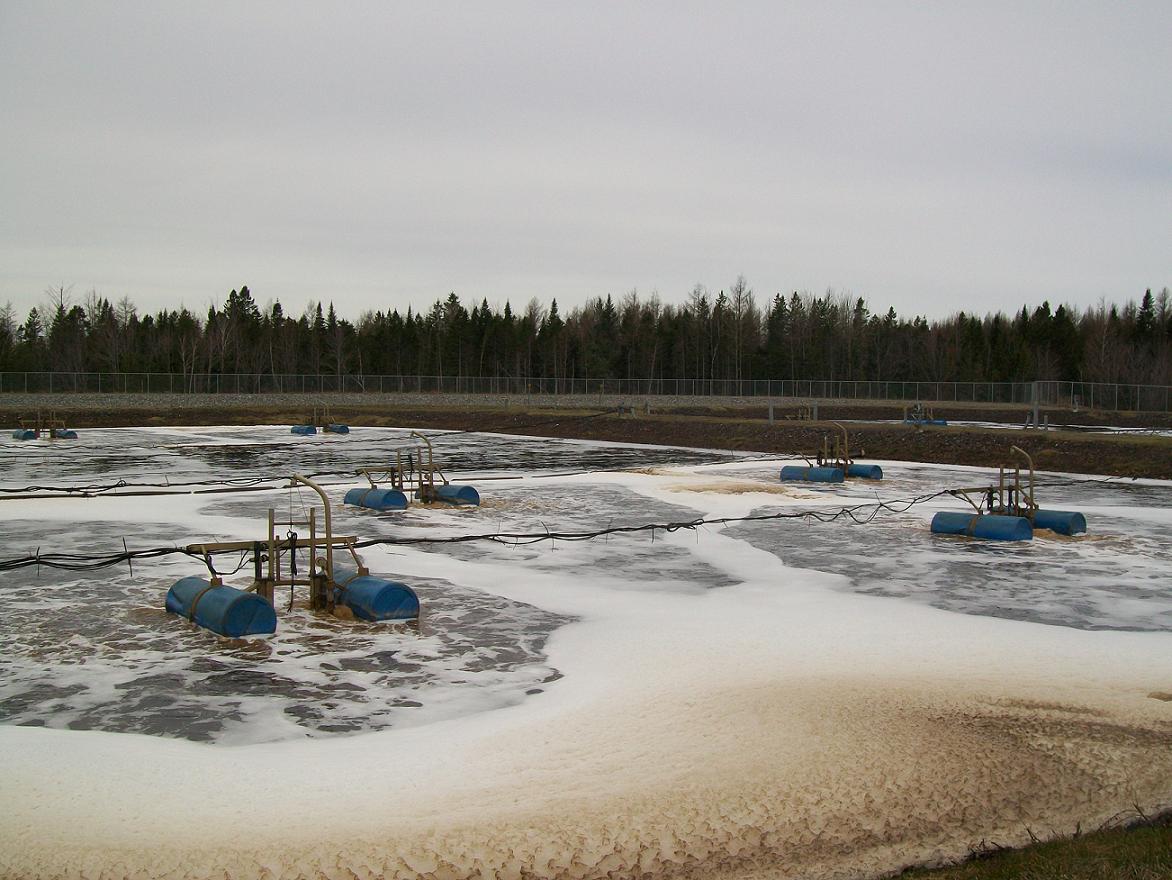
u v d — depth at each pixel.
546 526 20.88
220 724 9.25
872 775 7.87
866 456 38.94
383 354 104.50
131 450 40.03
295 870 6.38
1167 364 89.12
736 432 45.50
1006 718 9.19
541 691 10.28
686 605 13.99
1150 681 10.45
